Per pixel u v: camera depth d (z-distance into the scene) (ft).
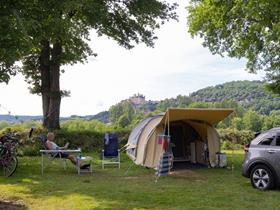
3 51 25.40
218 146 53.93
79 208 28.53
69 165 54.19
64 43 75.46
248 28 70.69
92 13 70.23
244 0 61.41
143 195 33.24
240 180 41.52
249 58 79.20
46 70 81.35
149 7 76.33
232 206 29.09
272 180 34.40
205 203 30.14
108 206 29.12
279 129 35.24
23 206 29.19
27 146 67.10
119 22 79.97
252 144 36.35
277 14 56.75
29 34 28.35
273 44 74.28
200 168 51.83
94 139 76.69
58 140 73.77
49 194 33.83
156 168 47.09
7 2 25.66
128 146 58.03
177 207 28.89
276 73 87.30
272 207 28.63
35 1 27.66
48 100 81.00
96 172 48.29
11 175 44.11
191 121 54.08
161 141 46.75
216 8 73.15
